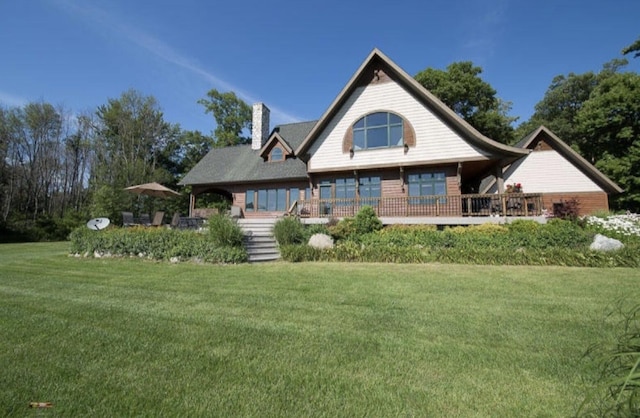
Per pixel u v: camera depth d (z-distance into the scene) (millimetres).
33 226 25922
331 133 16656
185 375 2963
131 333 4043
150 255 11016
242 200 20672
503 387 2727
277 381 2850
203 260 10344
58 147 33750
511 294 5957
